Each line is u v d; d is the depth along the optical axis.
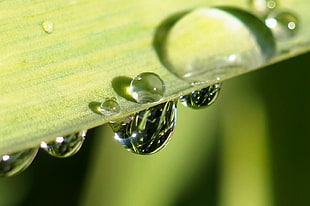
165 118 0.07
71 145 0.07
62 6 0.07
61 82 0.07
